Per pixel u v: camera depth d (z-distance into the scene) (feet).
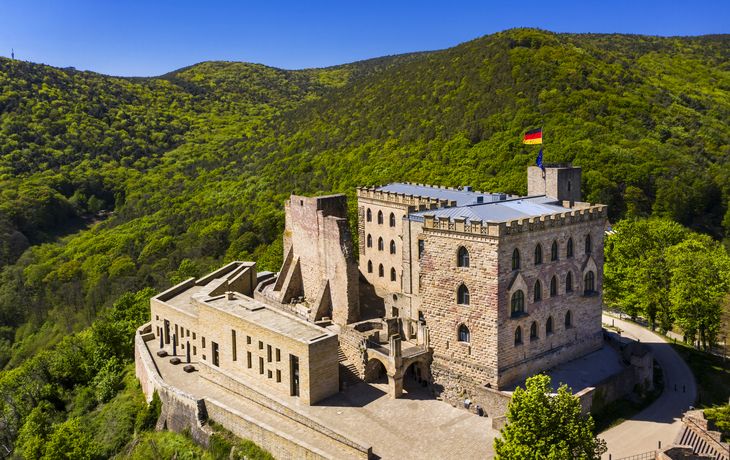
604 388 172.96
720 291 226.38
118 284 451.12
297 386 176.04
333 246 216.13
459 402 173.68
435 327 181.68
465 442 149.79
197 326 222.28
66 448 189.06
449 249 173.27
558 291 184.65
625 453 150.41
